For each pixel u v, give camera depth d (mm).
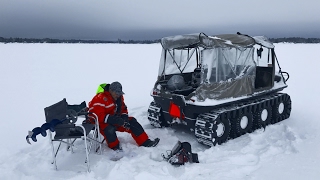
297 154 4465
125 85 11961
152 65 19781
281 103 6633
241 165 4176
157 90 5664
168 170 4016
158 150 4887
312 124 6285
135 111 7477
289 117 6902
